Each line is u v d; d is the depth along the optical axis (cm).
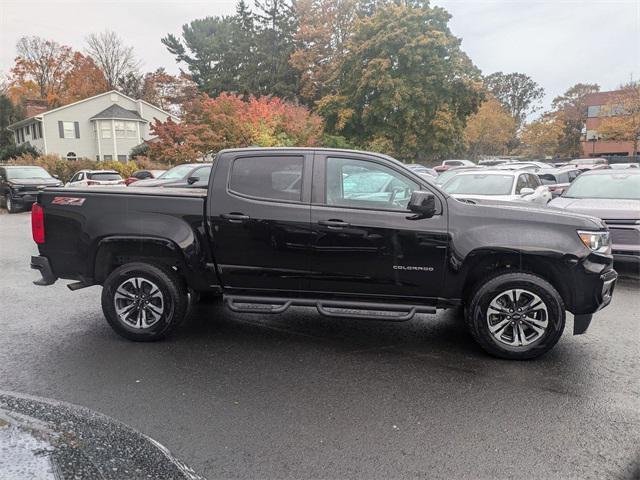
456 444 296
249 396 359
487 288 425
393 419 326
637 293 667
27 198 1766
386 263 439
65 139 4253
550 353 446
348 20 4619
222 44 5428
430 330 515
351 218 439
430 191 442
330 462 277
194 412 334
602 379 389
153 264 470
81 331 502
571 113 6531
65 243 474
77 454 172
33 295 641
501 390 370
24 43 5841
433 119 3192
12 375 392
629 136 4234
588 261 421
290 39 4966
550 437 304
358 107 3419
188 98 5269
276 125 2527
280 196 452
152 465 182
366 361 429
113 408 338
